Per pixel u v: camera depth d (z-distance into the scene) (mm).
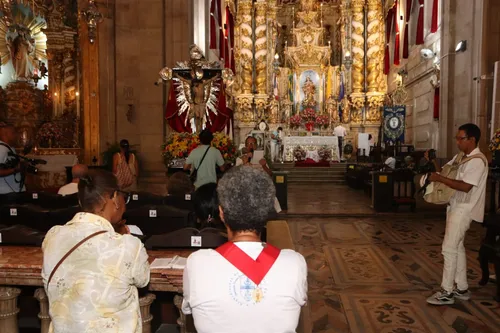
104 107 11781
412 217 10781
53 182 13141
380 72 26297
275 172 11570
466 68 13688
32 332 3834
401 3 22344
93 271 2109
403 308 4887
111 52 11828
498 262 5012
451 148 14492
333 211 11312
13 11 16781
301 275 1809
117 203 2461
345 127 26156
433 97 17547
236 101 26312
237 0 26688
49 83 17062
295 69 27047
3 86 16844
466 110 13680
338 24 27469
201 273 1754
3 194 5770
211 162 6824
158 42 11781
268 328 1712
